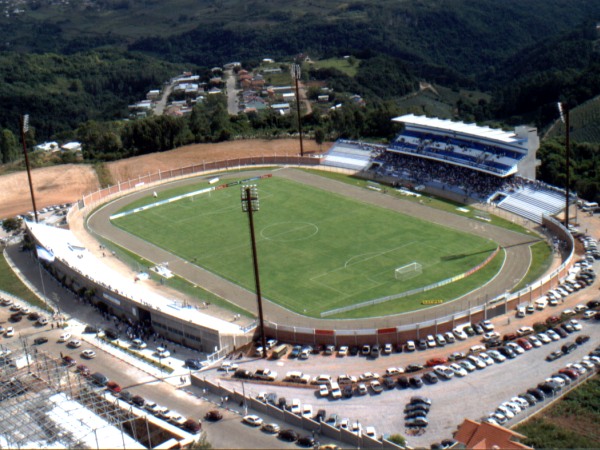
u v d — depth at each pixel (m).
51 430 126.06
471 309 166.00
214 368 155.25
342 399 141.12
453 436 123.94
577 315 166.50
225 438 129.88
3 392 138.12
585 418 128.25
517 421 129.00
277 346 162.88
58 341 169.00
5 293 196.50
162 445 125.12
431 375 145.12
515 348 153.25
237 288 193.75
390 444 121.25
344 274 199.12
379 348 158.50
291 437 127.81
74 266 195.88
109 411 130.12
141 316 174.88
